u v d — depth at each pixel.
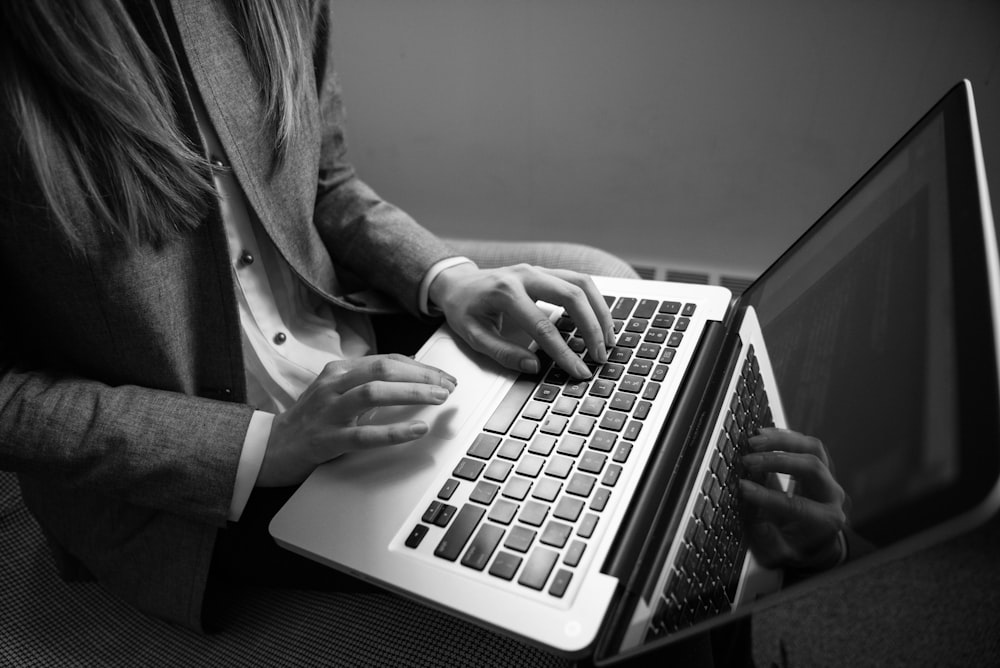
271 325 0.65
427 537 0.47
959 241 0.40
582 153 1.17
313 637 0.53
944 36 0.93
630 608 0.42
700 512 0.49
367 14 1.12
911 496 0.32
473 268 0.70
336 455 0.51
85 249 0.47
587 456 0.52
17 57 0.42
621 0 1.01
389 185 1.30
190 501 0.51
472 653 0.50
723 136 1.09
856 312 0.49
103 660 0.53
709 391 0.57
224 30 0.56
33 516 0.63
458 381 0.60
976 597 0.91
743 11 0.98
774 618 0.92
